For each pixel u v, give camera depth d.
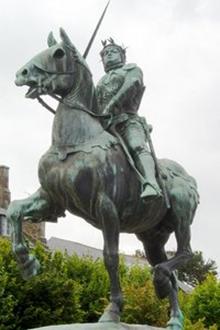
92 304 23.16
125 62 9.52
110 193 8.55
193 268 50.72
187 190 9.37
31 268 8.80
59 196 8.68
